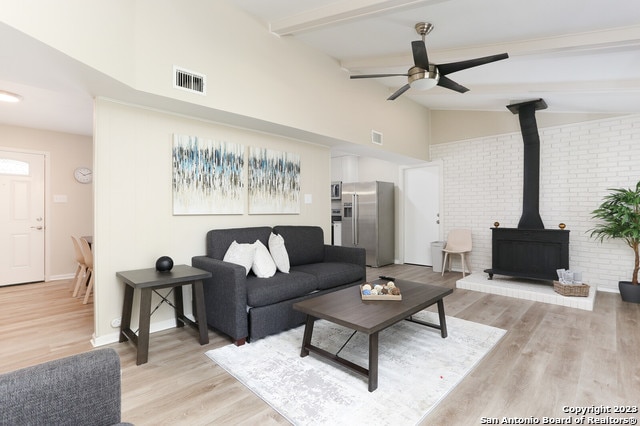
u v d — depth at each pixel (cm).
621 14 240
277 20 314
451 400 183
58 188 509
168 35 249
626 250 416
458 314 334
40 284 470
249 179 355
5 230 463
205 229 319
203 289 284
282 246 336
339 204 747
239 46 295
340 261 383
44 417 93
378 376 207
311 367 219
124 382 201
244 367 219
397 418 166
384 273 553
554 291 390
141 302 224
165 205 289
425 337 270
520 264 455
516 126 505
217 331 286
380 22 291
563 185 461
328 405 177
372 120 455
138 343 223
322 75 377
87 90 237
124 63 222
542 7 240
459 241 554
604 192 430
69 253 518
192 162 305
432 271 571
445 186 584
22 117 434
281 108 332
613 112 423
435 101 526
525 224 464
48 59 187
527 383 200
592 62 309
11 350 245
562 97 396
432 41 315
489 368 219
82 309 346
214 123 323
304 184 420
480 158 542
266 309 266
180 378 206
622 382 200
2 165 462
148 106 273
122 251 265
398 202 661
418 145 565
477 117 546
